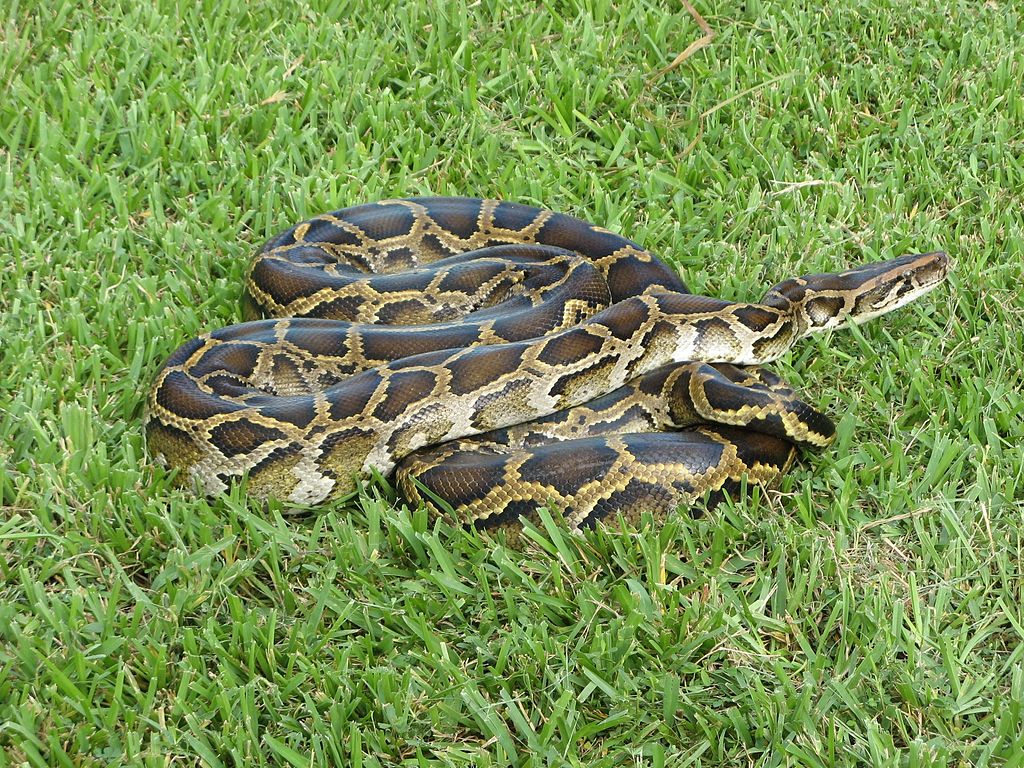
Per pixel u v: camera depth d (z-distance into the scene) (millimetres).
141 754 1835
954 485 2000
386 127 2383
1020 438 2043
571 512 1964
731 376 2076
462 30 2502
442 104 2424
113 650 1887
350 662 1897
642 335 2088
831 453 2039
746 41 2494
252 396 2035
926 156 2355
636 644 1894
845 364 2135
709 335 2100
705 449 1979
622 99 2426
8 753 1834
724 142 2385
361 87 2422
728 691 1880
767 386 2068
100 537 1967
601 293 2154
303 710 1869
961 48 2480
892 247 2258
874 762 1832
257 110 2383
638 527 1968
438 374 2037
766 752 1846
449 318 2162
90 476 1995
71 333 2129
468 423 2041
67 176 2303
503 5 2545
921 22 2533
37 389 2053
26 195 2260
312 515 2014
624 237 2229
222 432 1998
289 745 1853
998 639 1907
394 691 1875
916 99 2430
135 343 2125
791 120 2406
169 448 2012
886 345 2156
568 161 2361
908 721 1859
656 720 1866
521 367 2049
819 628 1924
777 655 1890
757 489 1983
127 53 2428
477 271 2172
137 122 2361
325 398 2018
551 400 2059
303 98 2408
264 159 2342
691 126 2404
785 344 2125
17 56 2414
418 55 2496
